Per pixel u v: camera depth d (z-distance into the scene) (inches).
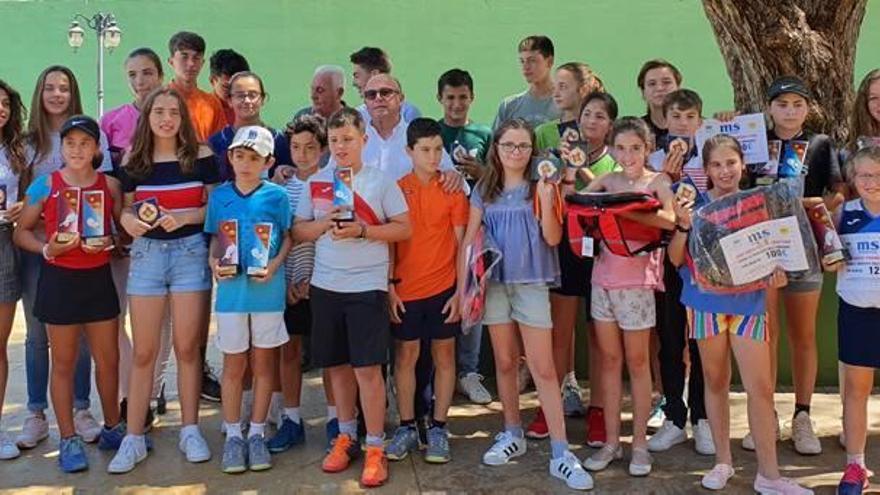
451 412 187.8
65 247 150.6
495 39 545.6
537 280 151.6
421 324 158.4
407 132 161.2
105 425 166.4
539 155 159.0
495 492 146.9
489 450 159.5
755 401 143.0
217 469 157.0
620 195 146.1
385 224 153.3
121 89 557.6
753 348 142.2
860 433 143.4
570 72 184.1
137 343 158.2
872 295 139.6
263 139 156.2
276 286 156.3
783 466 156.3
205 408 191.9
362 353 151.5
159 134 155.8
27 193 158.7
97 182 159.0
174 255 157.2
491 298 157.0
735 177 142.6
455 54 547.2
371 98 177.5
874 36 531.5
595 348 167.5
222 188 158.4
